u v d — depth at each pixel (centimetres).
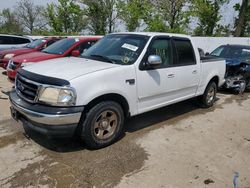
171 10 2462
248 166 398
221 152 438
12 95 422
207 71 630
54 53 836
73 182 336
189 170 377
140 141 459
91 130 399
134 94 445
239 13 2995
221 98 808
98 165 376
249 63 872
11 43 1425
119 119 436
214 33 3428
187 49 563
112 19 3331
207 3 3011
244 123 585
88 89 378
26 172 351
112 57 468
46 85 367
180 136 492
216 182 352
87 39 877
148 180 348
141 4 2880
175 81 523
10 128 484
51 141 439
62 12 3569
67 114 362
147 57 463
